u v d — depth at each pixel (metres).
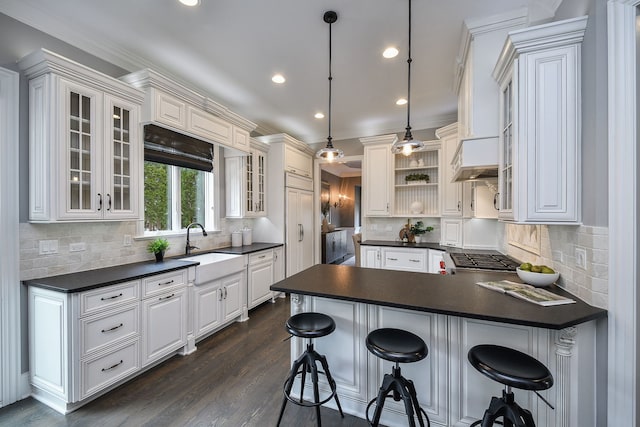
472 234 3.54
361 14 2.02
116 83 2.18
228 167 3.81
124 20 2.09
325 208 7.83
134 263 2.60
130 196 2.32
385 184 4.29
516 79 1.56
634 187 1.24
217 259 3.36
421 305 1.42
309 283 1.87
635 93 1.24
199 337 2.74
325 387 1.92
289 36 2.27
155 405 1.89
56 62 1.85
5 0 1.85
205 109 2.99
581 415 1.34
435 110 3.94
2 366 1.86
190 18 2.06
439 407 1.62
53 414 1.80
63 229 2.15
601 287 1.34
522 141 1.55
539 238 2.07
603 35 1.32
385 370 1.75
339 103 3.67
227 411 1.84
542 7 1.87
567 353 1.33
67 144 1.92
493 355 1.28
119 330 2.02
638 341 1.25
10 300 1.89
